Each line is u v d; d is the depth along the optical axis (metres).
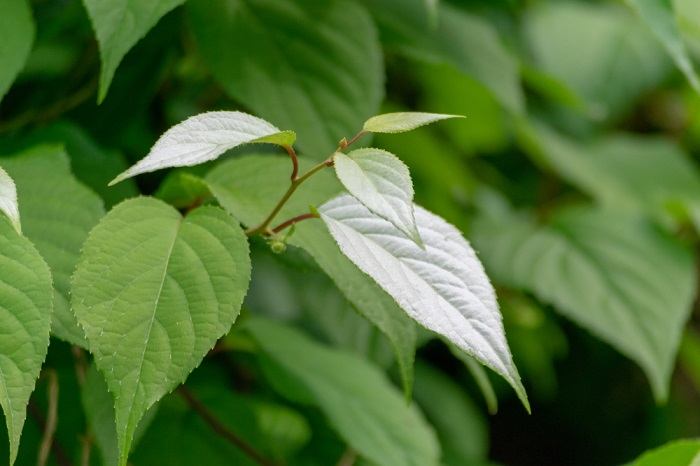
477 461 1.80
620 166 2.04
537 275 1.62
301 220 1.10
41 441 1.26
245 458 1.31
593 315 1.57
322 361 1.33
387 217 1.02
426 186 1.80
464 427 1.92
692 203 1.95
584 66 1.94
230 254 1.05
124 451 1.01
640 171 2.05
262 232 1.10
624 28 2.00
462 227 1.79
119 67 1.31
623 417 2.48
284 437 1.46
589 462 2.51
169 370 1.03
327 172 1.16
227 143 1.04
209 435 1.31
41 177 1.12
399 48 1.38
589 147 2.06
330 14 1.26
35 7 1.32
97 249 1.04
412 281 1.06
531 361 2.16
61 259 1.09
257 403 1.48
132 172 1.02
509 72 1.50
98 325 1.03
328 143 1.23
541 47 1.93
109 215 1.06
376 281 1.05
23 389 1.02
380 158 1.04
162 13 1.11
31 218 1.10
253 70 1.24
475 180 2.01
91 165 1.23
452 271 1.07
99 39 1.10
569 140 2.02
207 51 1.23
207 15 1.24
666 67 1.99
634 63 1.97
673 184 2.03
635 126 2.33
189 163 1.03
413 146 1.72
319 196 1.14
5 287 1.03
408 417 1.33
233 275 1.05
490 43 1.51
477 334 1.05
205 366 1.41
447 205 1.81
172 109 1.47
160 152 1.03
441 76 1.69
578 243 1.70
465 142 1.95
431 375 1.97
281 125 1.23
